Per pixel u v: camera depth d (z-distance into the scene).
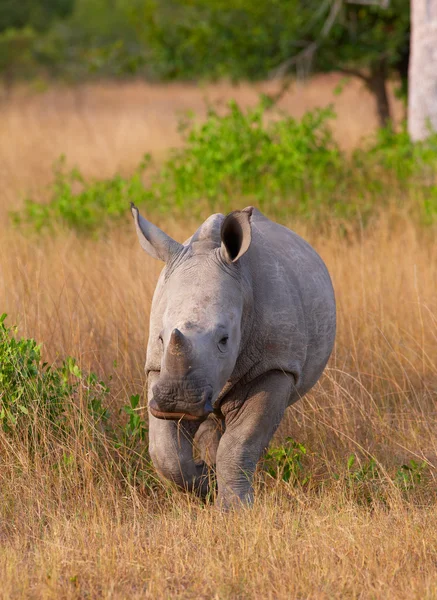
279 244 19.53
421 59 43.84
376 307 26.77
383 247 31.12
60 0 163.00
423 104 44.03
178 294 16.44
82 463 19.55
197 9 55.06
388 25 54.97
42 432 19.84
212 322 15.95
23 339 21.33
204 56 54.12
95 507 18.28
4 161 54.44
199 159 40.50
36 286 26.20
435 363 25.91
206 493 18.16
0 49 113.81
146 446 20.69
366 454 20.98
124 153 57.72
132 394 22.69
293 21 52.84
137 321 25.61
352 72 57.28
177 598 14.63
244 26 54.06
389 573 15.27
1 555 16.08
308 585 14.88
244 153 40.03
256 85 61.94
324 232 33.19
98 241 34.41
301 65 54.00
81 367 23.33
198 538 16.62
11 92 109.12
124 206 38.44
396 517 17.39
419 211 36.25
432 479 20.16
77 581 15.16
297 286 18.89
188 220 36.47
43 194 45.56
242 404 17.92
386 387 24.94
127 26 128.38
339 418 21.81
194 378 15.26
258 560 15.66
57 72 117.62
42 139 63.75
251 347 17.70
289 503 18.56
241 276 17.09
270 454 20.22
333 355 25.05
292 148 39.78
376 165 41.84
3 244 32.97
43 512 18.02
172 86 119.75
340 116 70.94
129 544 16.20
